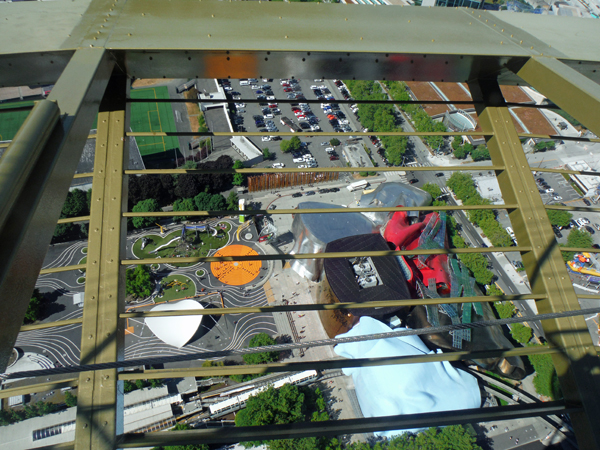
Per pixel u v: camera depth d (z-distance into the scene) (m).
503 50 6.73
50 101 3.92
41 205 3.42
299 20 7.03
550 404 5.36
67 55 5.77
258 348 4.27
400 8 7.76
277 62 6.42
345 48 6.34
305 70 6.70
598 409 5.23
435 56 6.58
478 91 7.64
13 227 3.10
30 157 3.35
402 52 6.43
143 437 4.41
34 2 6.80
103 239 5.52
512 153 7.16
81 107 4.41
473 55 6.61
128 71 6.46
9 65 5.84
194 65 6.37
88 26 6.29
